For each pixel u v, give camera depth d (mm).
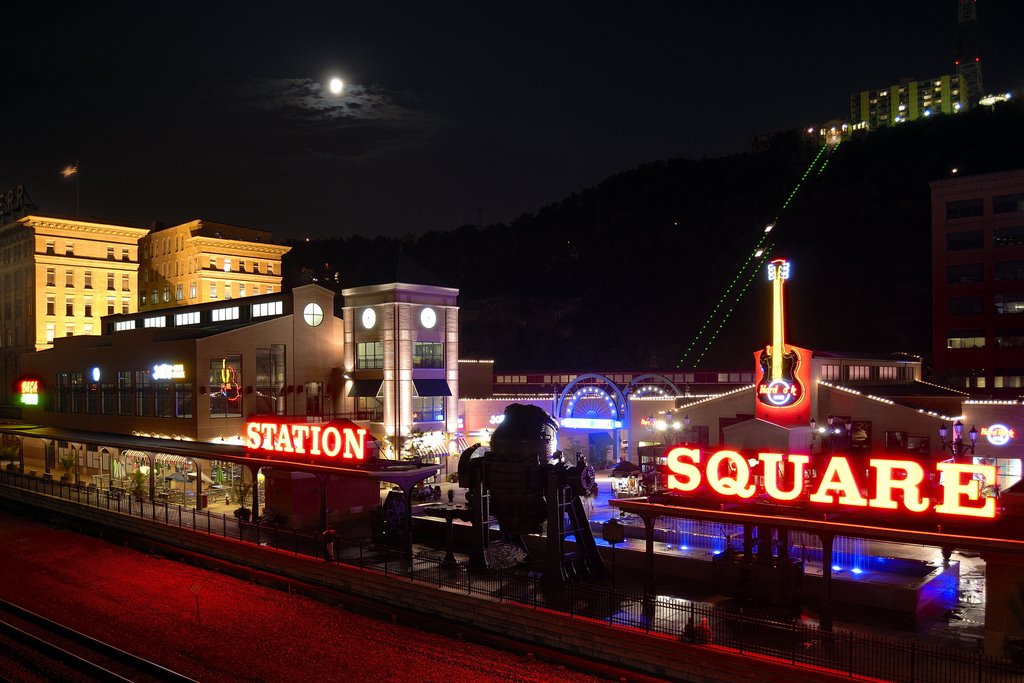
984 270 92375
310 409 69625
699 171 196250
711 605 30469
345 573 36156
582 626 27766
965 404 50375
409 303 67562
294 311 69250
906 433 50031
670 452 31156
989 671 22406
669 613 28750
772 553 32875
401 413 66500
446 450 67312
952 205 94688
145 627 32312
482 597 31156
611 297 173375
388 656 28531
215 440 63250
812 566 33312
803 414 50906
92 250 120688
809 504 27625
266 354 67312
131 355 70625
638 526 40062
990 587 24203
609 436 73375
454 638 30516
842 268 137000
